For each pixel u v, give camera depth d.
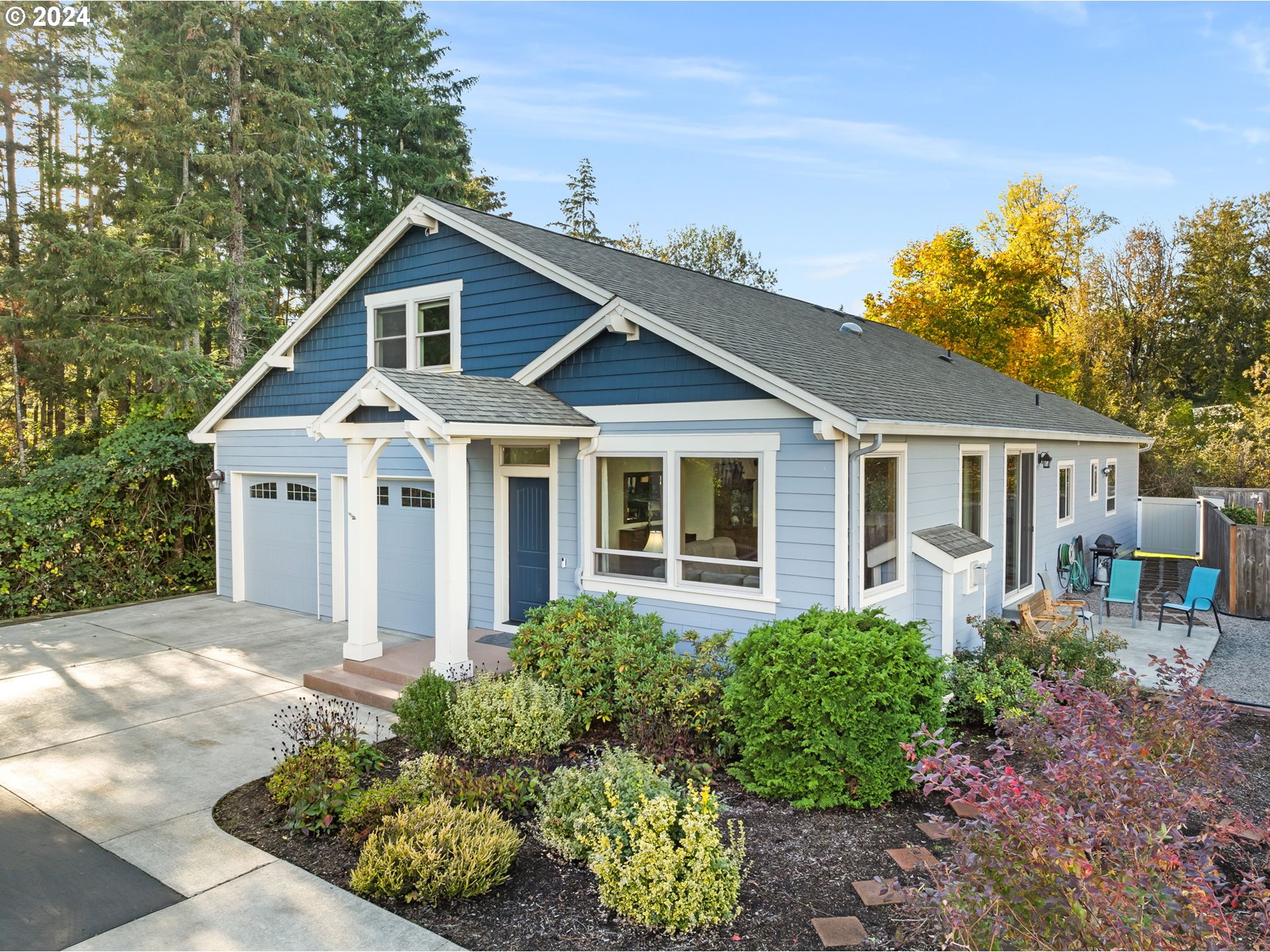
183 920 4.75
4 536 13.26
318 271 28.66
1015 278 30.22
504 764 6.90
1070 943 3.25
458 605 8.88
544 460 10.57
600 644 7.95
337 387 13.02
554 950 4.43
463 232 11.27
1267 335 34.66
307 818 5.88
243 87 19.28
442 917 4.77
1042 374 31.48
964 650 9.36
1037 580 14.05
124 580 14.74
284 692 9.33
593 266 11.23
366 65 29.41
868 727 6.10
